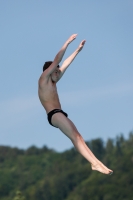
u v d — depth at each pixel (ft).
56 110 110.22
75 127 108.99
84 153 106.93
